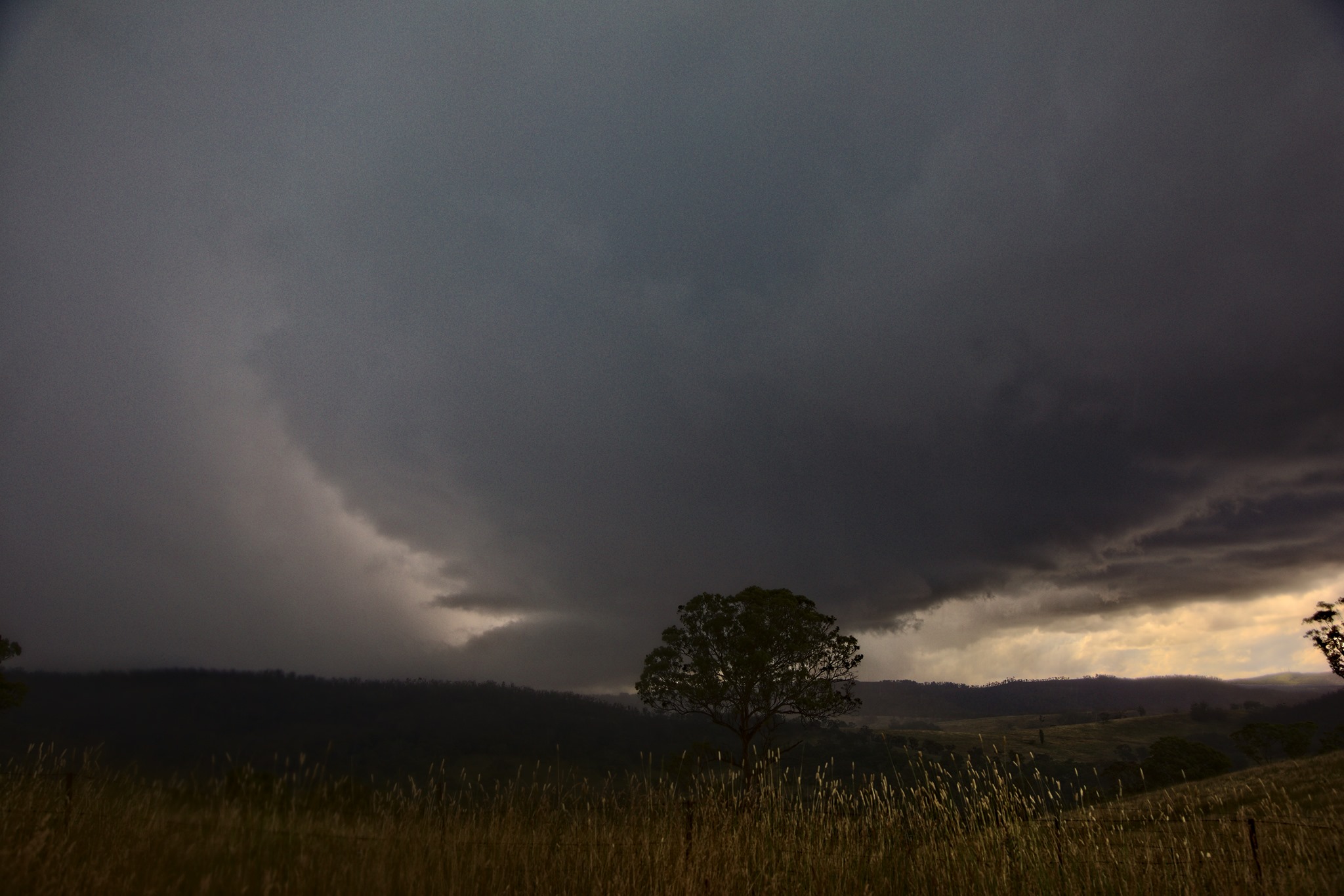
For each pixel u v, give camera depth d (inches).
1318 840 265.0
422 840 247.0
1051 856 256.7
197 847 220.1
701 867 236.4
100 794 254.5
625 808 285.3
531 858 247.3
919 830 273.7
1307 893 224.7
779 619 1311.5
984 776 285.1
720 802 291.1
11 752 278.1
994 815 274.7
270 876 196.4
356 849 231.3
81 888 195.0
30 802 243.0
